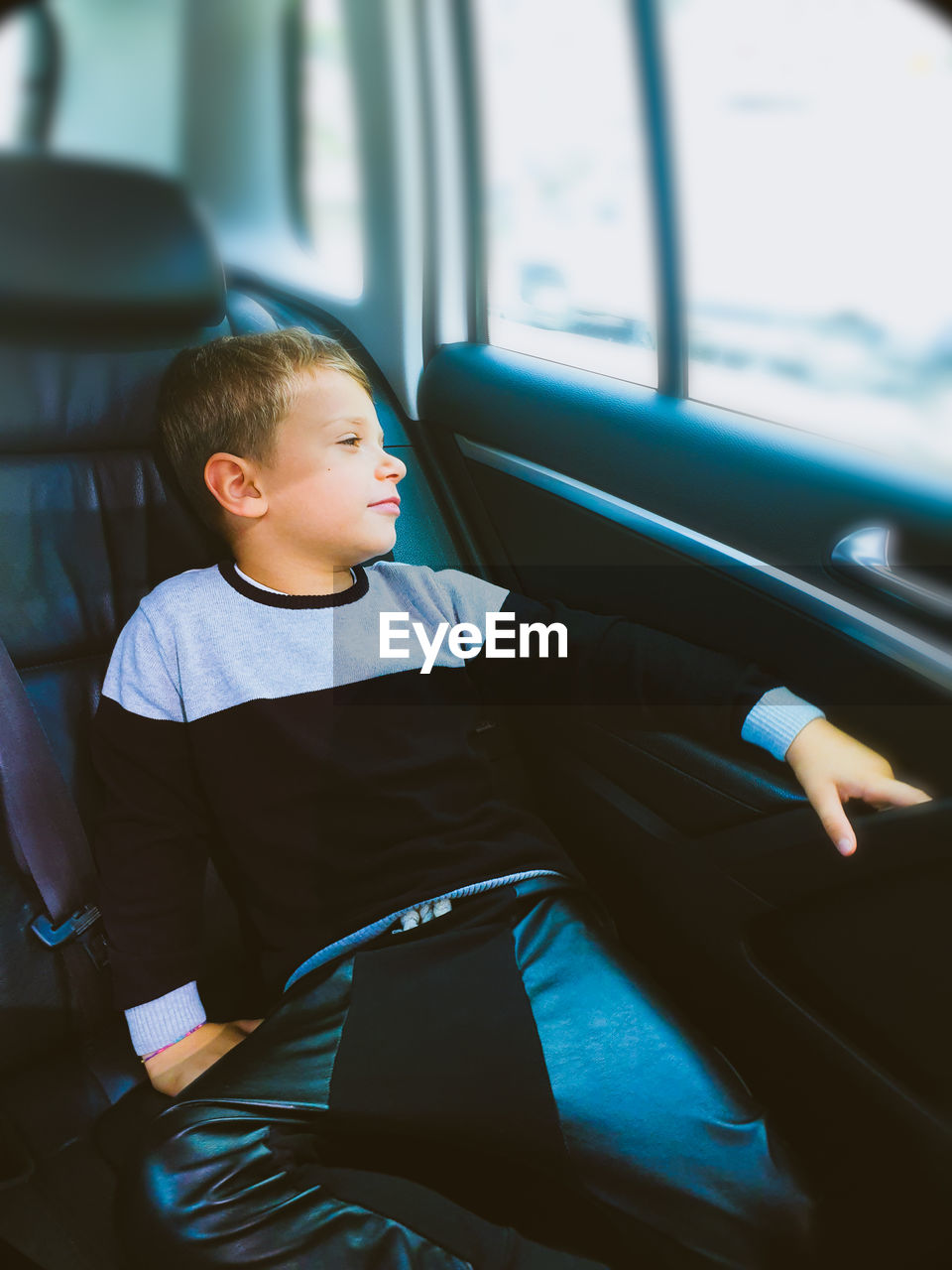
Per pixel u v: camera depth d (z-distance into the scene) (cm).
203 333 108
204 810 94
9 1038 88
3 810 88
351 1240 66
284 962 88
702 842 99
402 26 123
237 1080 75
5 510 95
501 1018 79
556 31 111
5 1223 76
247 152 132
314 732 92
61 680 97
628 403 110
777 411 102
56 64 112
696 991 105
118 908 88
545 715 115
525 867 91
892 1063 87
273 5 126
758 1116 77
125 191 97
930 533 85
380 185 129
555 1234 79
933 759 86
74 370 100
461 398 129
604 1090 76
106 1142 83
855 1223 85
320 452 94
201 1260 66
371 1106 74
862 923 89
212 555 106
